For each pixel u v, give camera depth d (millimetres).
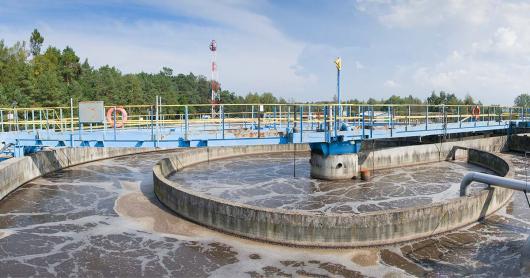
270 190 26328
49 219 19891
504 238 17109
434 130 33594
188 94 116125
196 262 15070
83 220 19703
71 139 24688
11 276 14062
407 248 16125
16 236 17688
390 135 29953
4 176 23578
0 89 49000
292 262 15023
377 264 14867
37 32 90938
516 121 43500
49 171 30938
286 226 16234
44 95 54375
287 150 43562
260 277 13953
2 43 68062
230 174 31484
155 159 38594
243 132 28266
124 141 23859
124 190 25578
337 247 16031
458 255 15562
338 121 28047
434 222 17125
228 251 15930
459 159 37812
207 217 18281
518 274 14172
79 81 75062
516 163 36312
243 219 17016
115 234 17828
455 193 25531
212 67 52000
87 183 27578
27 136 27016
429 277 13977
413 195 25047
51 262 15156
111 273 14305
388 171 32188
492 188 19906
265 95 104500
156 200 22969
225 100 111062
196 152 36250
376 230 16125
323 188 26609
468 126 38062
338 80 26516
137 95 75000
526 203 22000
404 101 96625
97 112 23547
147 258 15430
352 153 28547
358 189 26344
